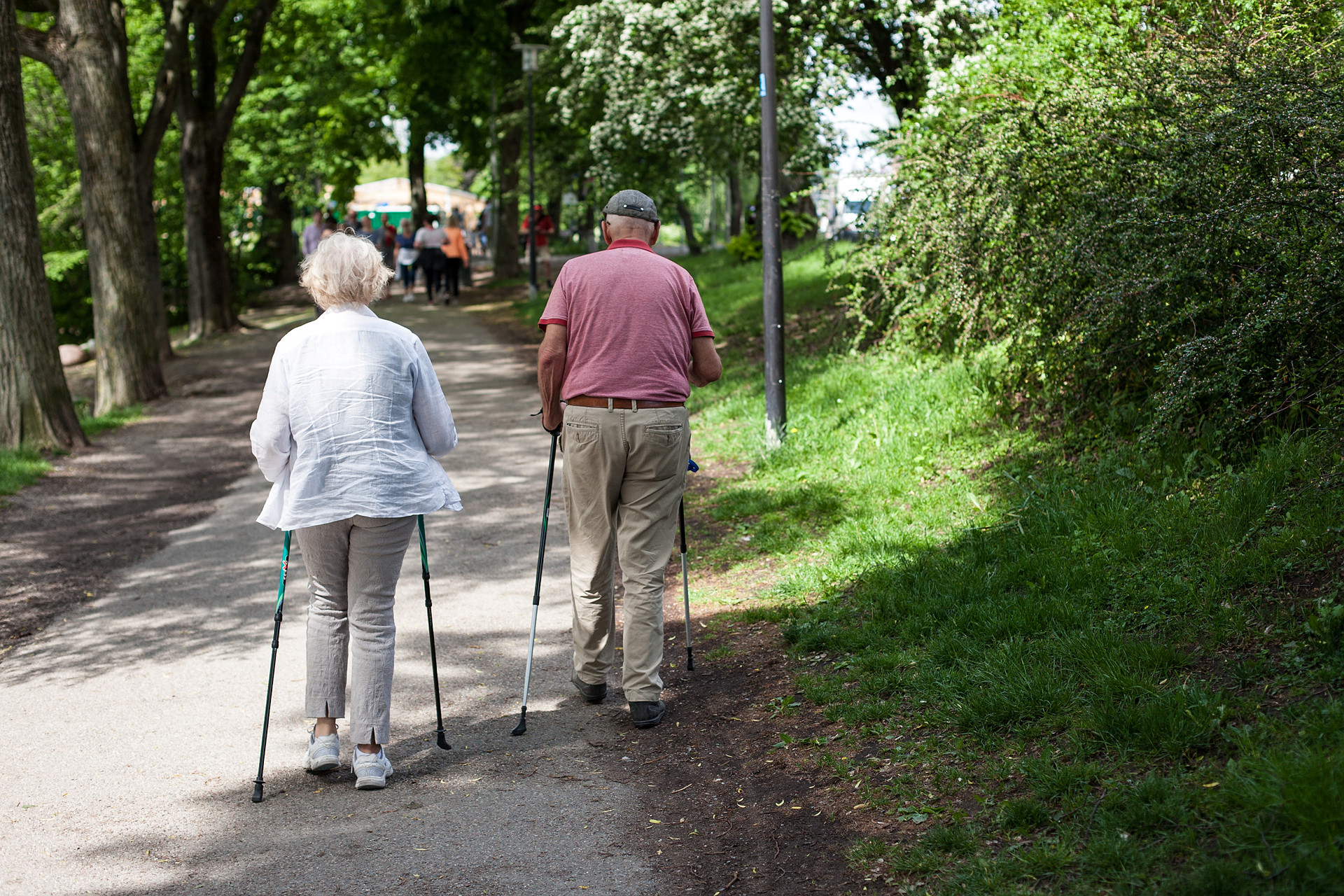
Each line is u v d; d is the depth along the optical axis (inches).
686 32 430.9
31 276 422.6
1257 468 174.4
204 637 209.3
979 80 294.2
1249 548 155.4
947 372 299.3
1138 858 99.9
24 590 248.1
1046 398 254.2
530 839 127.2
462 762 150.4
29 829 132.7
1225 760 112.4
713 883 115.2
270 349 742.5
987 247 267.0
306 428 137.6
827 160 428.1
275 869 121.6
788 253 722.2
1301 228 184.1
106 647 205.6
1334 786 97.3
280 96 1175.6
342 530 139.3
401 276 1041.5
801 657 173.0
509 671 186.7
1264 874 92.2
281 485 142.2
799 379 361.4
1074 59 266.4
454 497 145.8
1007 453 243.0
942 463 253.4
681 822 129.6
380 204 1651.1
